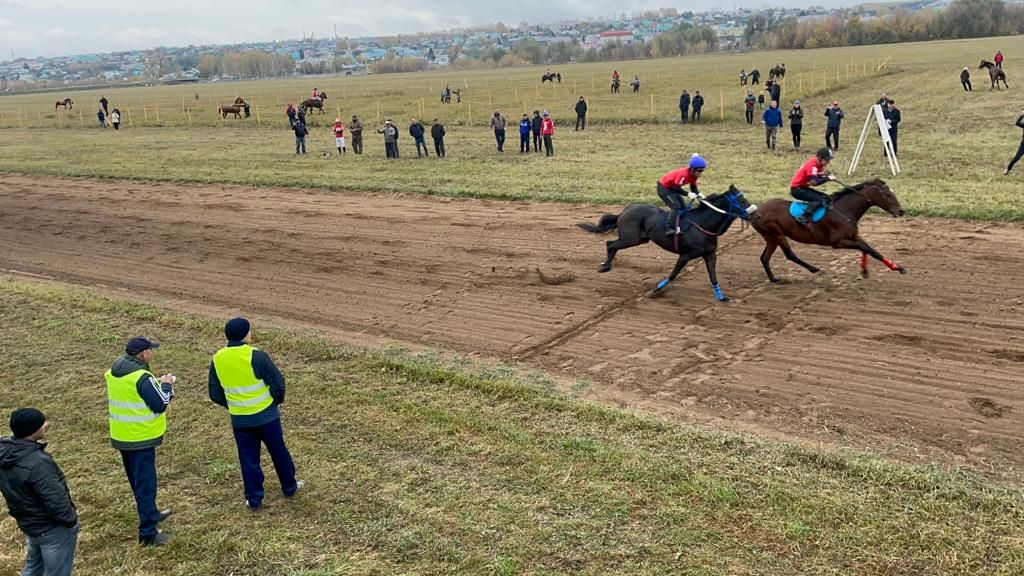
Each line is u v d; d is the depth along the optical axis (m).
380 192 22.80
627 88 60.34
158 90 142.25
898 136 26.81
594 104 47.28
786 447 7.65
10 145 43.22
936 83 44.53
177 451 8.48
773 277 13.09
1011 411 8.27
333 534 6.83
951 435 7.91
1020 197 16.55
